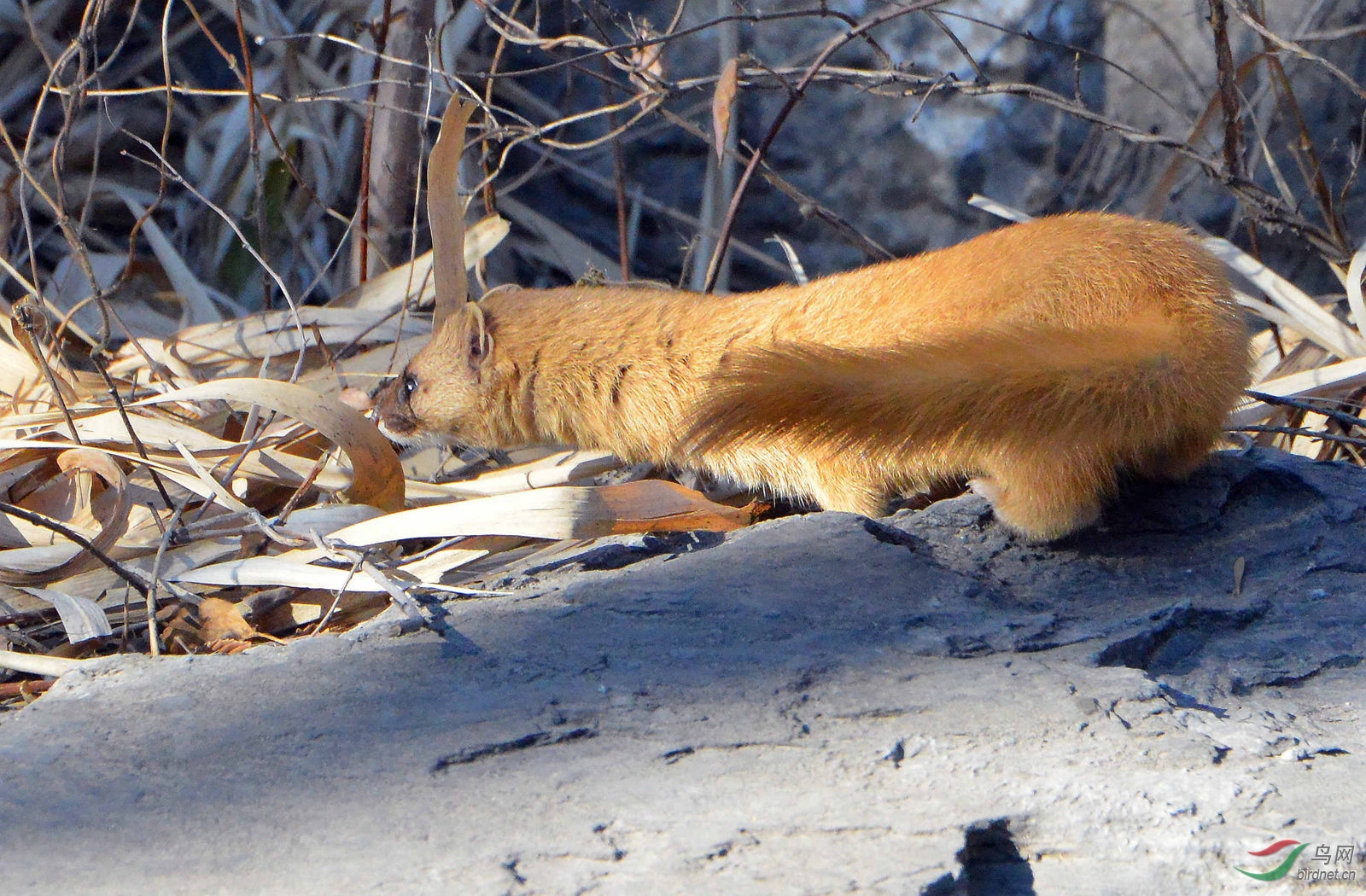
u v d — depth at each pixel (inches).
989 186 514.0
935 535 238.4
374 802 153.0
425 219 458.9
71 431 270.7
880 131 520.7
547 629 197.2
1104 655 192.7
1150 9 496.1
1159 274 235.1
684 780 157.6
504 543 258.8
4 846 144.6
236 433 318.7
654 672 183.8
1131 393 210.7
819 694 178.1
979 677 182.7
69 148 476.7
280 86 470.9
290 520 249.6
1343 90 480.1
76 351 373.7
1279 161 484.1
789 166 529.0
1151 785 155.7
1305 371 329.1
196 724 171.6
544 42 346.3
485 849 143.4
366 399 336.8
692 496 240.5
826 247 532.1
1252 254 472.1
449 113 337.1
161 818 150.3
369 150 383.9
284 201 463.2
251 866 140.6
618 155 400.5
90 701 179.0
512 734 167.6
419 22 400.2
